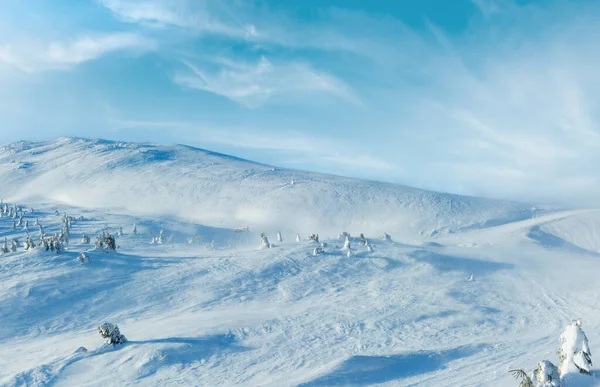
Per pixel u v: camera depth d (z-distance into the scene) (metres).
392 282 43.06
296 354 22.38
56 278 39.41
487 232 95.94
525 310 34.25
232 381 18.66
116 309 34.59
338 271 46.16
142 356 21.36
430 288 41.06
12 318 31.70
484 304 36.09
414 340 25.17
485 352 22.02
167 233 91.69
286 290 39.81
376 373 18.88
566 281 45.44
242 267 46.53
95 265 44.12
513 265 53.09
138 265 46.12
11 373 20.38
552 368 15.49
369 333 26.56
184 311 33.84
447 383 17.47
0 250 52.94
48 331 30.11
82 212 123.62
